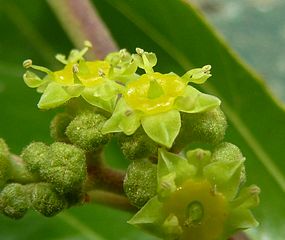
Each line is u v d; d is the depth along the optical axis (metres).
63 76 0.05
